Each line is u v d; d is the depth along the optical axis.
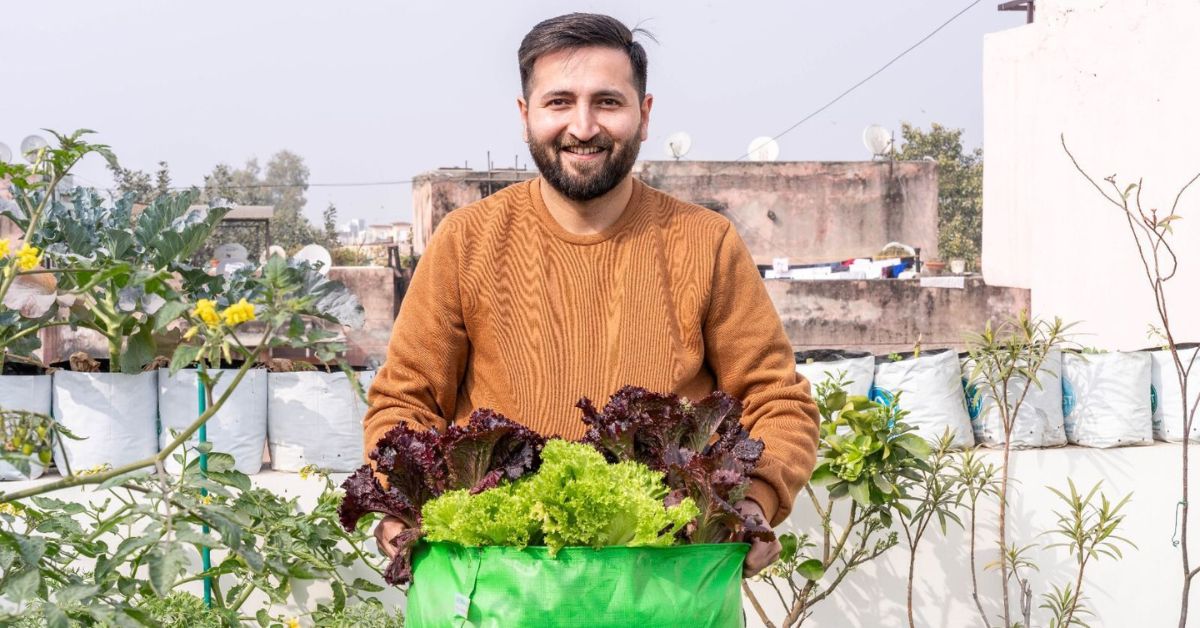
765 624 4.02
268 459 4.16
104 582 2.15
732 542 2.20
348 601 3.65
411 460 2.23
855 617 4.12
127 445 3.61
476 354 2.58
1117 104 8.66
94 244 2.89
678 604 2.04
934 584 4.15
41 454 1.96
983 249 18.83
